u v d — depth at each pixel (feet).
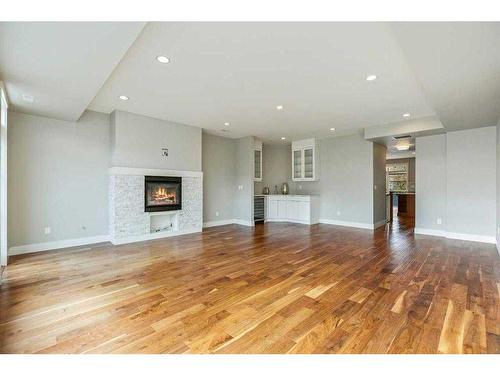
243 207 22.93
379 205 21.93
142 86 11.16
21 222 12.91
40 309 7.22
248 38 7.47
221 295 8.18
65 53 7.23
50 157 13.70
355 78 10.18
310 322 6.58
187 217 18.26
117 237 14.90
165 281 9.34
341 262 11.66
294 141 24.86
